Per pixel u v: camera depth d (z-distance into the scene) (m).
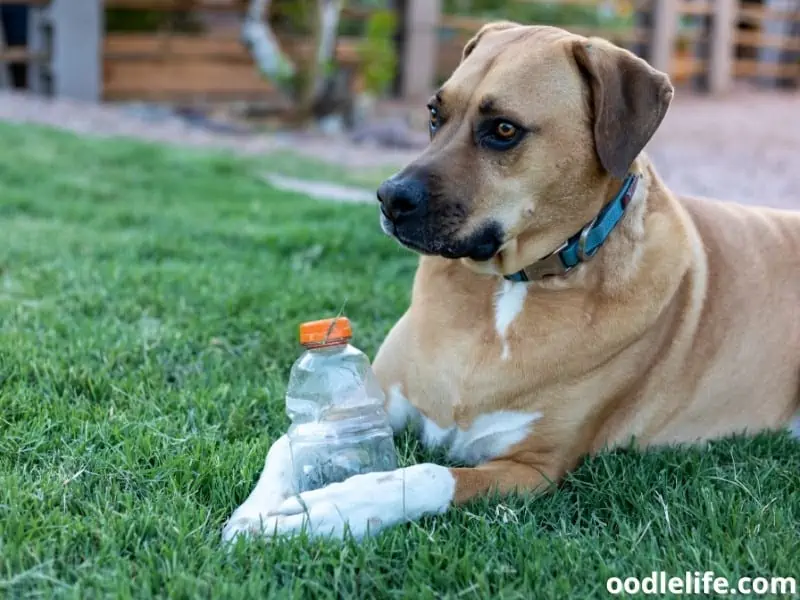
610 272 1.28
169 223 2.44
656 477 1.28
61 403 1.37
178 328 1.65
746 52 7.76
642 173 1.32
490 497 1.22
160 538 1.12
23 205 2.53
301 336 1.24
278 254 2.16
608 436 1.33
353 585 1.08
